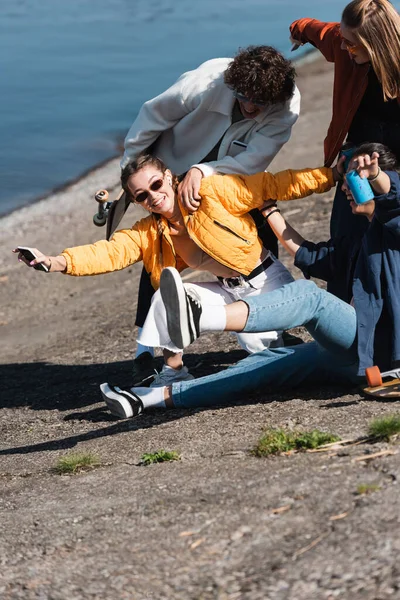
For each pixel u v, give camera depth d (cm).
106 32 3600
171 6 4119
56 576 358
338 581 316
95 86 2662
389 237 498
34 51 3256
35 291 1260
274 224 545
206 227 546
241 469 429
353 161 497
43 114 2375
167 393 556
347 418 477
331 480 391
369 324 497
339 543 338
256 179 545
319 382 552
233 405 547
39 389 747
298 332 702
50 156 2045
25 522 419
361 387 505
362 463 403
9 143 2142
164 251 567
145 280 624
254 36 3250
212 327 473
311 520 360
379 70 497
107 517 404
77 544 383
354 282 504
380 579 312
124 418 584
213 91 567
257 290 567
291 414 505
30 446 580
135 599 331
